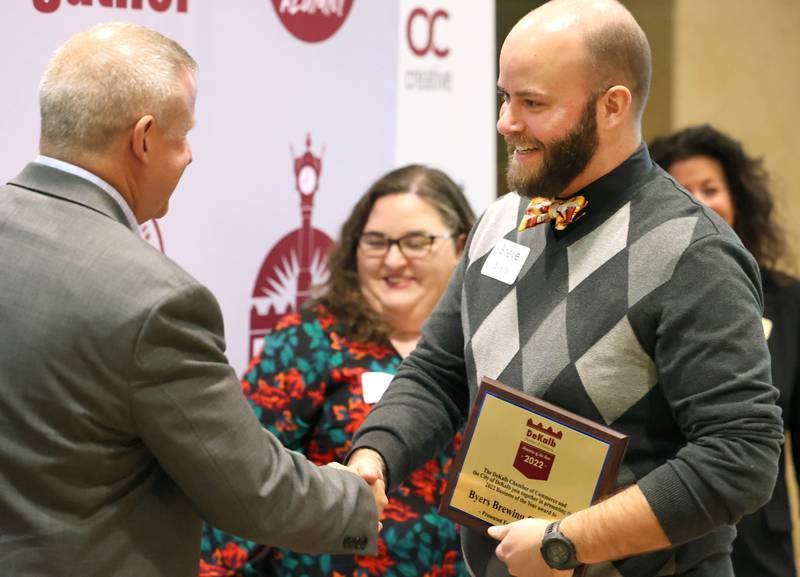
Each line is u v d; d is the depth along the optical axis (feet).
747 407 5.12
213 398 5.24
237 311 9.18
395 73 9.94
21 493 5.12
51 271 5.13
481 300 6.14
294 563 7.76
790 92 14.73
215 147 8.91
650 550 5.30
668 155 9.86
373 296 8.17
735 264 5.34
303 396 7.84
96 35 5.44
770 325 8.19
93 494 5.17
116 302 5.03
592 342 5.56
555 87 5.49
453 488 5.94
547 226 5.98
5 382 5.09
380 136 9.91
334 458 7.77
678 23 14.05
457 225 8.23
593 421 5.57
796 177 14.80
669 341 5.35
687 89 14.16
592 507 5.40
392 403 6.55
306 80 9.37
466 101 10.49
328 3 9.41
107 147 5.35
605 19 5.54
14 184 5.47
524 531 5.54
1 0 7.77
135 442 5.30
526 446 5.72
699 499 5.14
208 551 7.79
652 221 5.57
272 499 5.46
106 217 5.32
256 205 9.19
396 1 9.86
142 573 5.36
